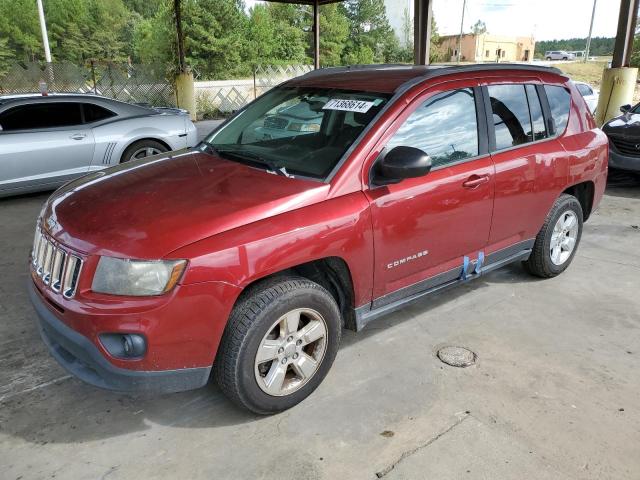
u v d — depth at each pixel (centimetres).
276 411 289
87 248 253
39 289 281
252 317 263
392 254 319
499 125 381
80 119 720
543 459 260
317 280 313
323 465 256
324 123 337
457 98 355
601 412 296
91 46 4881
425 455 262
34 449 265
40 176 688
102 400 303
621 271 492
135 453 263
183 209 269
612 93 1149
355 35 5009
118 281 244
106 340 246
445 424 284
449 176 340
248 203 273
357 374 328
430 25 1155
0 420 285
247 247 257
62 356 274
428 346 362
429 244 339
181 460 259
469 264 376
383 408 297
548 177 413
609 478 249
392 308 339
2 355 345
